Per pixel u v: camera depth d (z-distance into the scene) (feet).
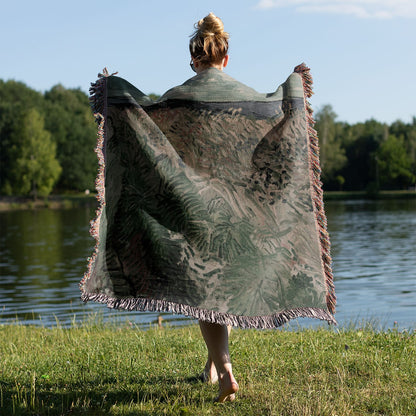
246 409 11.60
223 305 11.22
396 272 56.34
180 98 11.57
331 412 11.18
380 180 377.71
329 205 228.02
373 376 13.80
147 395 12.90
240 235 11.41
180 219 11.32
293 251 11.71
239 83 11.88
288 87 12.02
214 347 11.64
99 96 11.80
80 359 17.16
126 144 11.62
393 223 123.95
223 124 11.52
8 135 287.07
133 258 11.50
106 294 11.55
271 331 21.77
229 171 11.51
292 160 11.76
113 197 11.69
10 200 262.88
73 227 126.11
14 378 14.92
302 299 11.67
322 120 388.98
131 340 20.56
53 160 274.36
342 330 21.53
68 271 60.95
